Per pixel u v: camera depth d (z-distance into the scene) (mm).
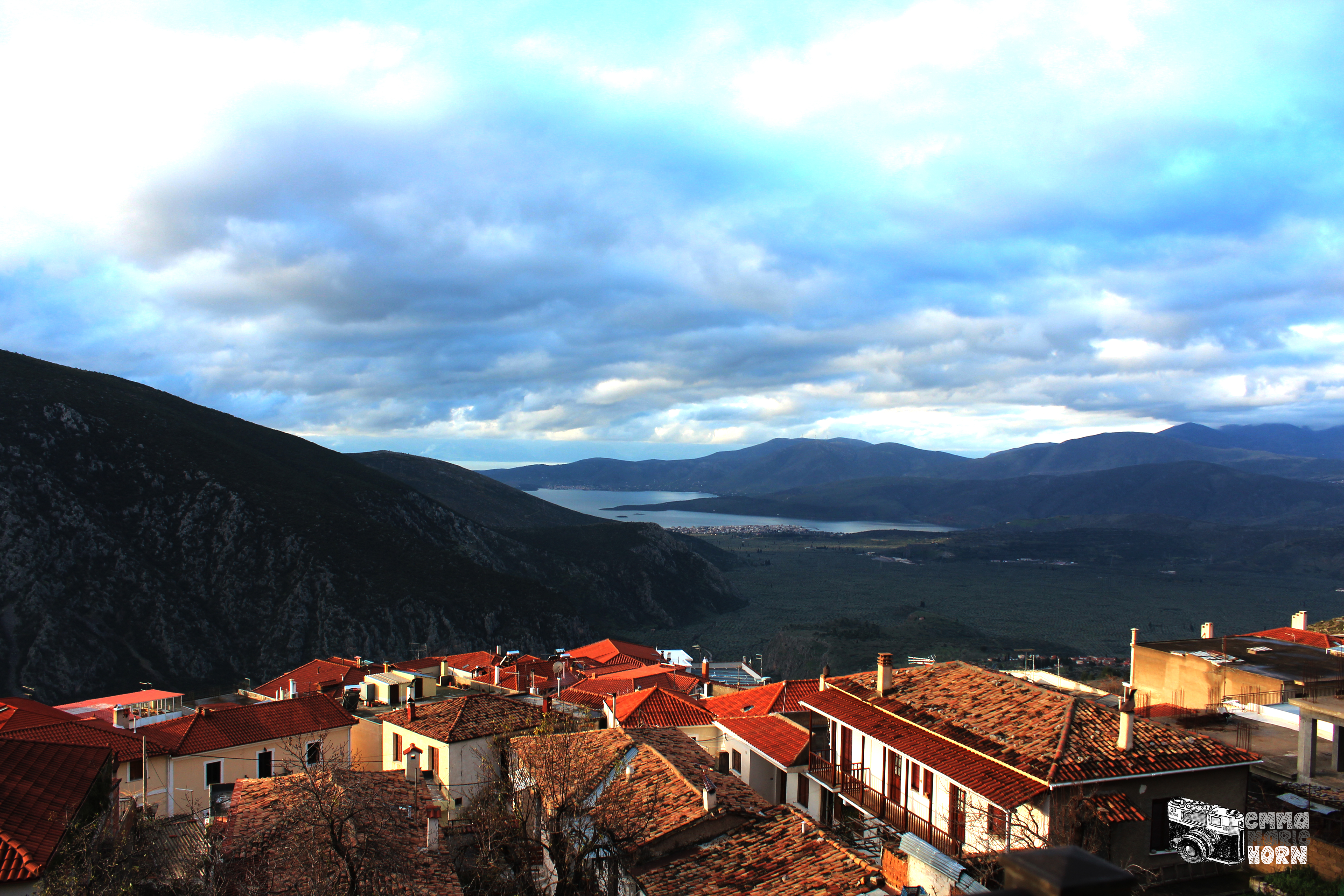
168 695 74375
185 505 150625
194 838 32594
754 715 43531
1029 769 24062
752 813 29000
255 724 46469
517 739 37875
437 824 28328
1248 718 37281
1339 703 28969
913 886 21500
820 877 23984
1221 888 22781
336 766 36750
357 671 80500
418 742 42906
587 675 85062
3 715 44812
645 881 25703
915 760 27422
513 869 28734
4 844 22547
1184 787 24266
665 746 35719
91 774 28016
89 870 22938
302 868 26297
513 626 158125
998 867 20875
